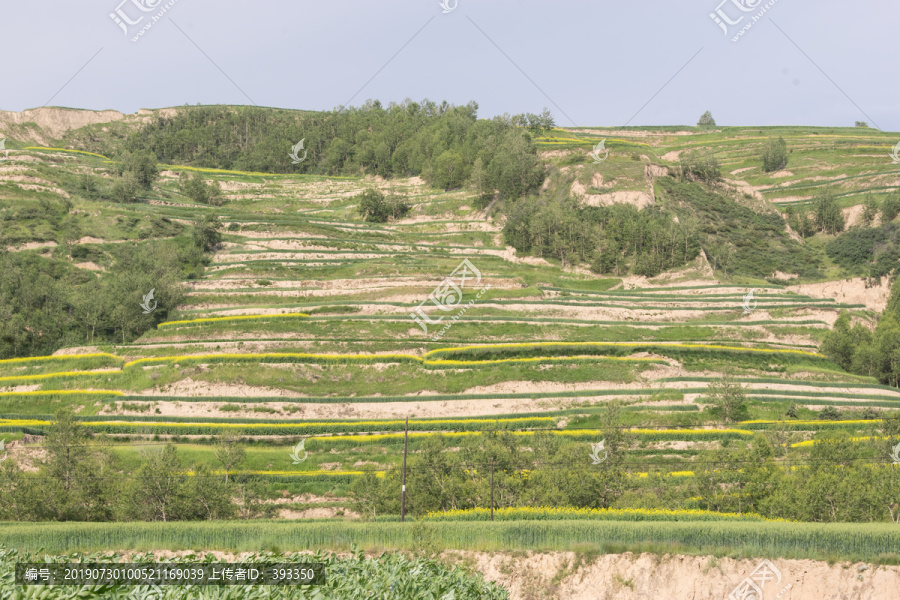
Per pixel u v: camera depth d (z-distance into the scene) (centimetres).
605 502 6512
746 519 5594
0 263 11869
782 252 14900
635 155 17075
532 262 14325
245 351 9944
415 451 7912
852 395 9075
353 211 17712
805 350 11069
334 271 13175
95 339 11025
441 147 19212
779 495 6038
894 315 11469
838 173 18762
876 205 15600
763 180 19450
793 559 4566
